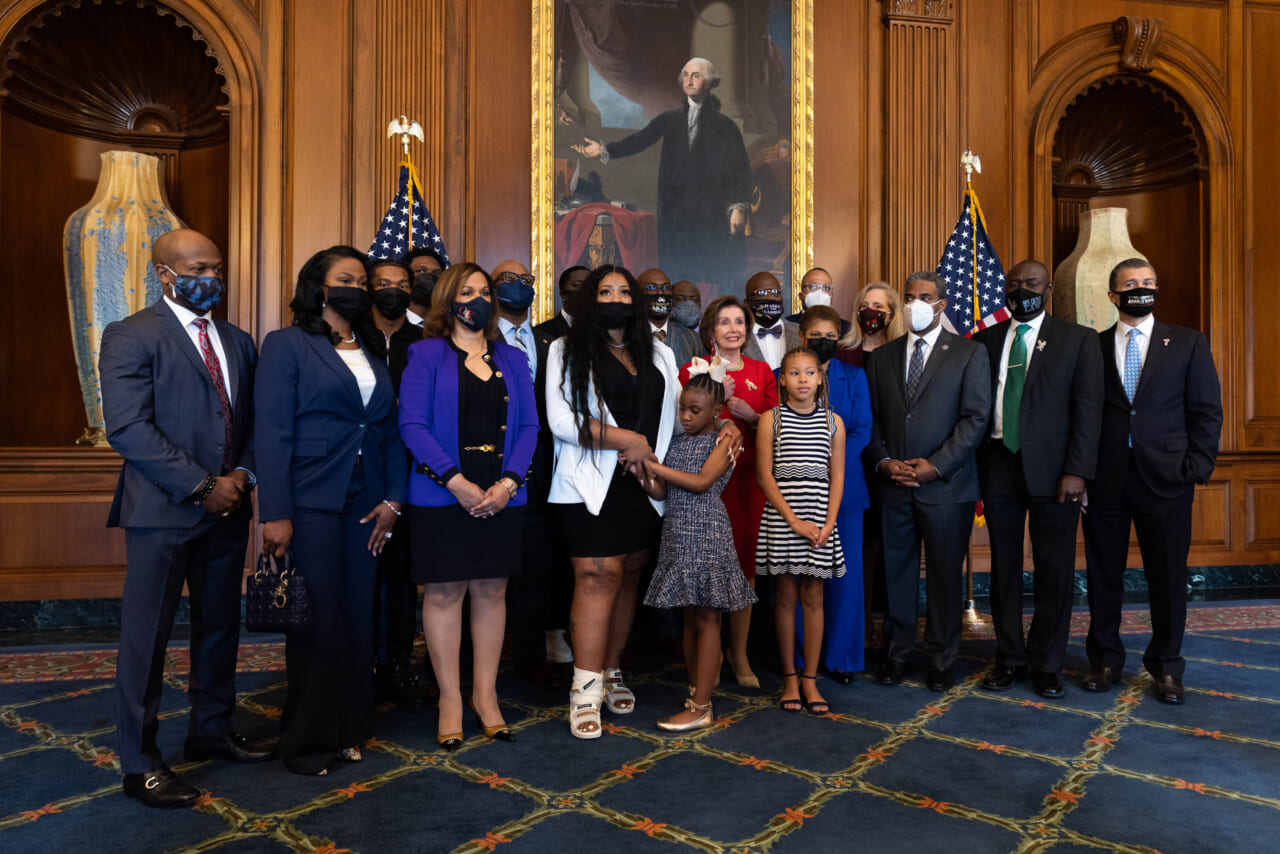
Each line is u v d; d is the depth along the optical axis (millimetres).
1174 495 3660
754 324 4426
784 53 6457
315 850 2270
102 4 5844
